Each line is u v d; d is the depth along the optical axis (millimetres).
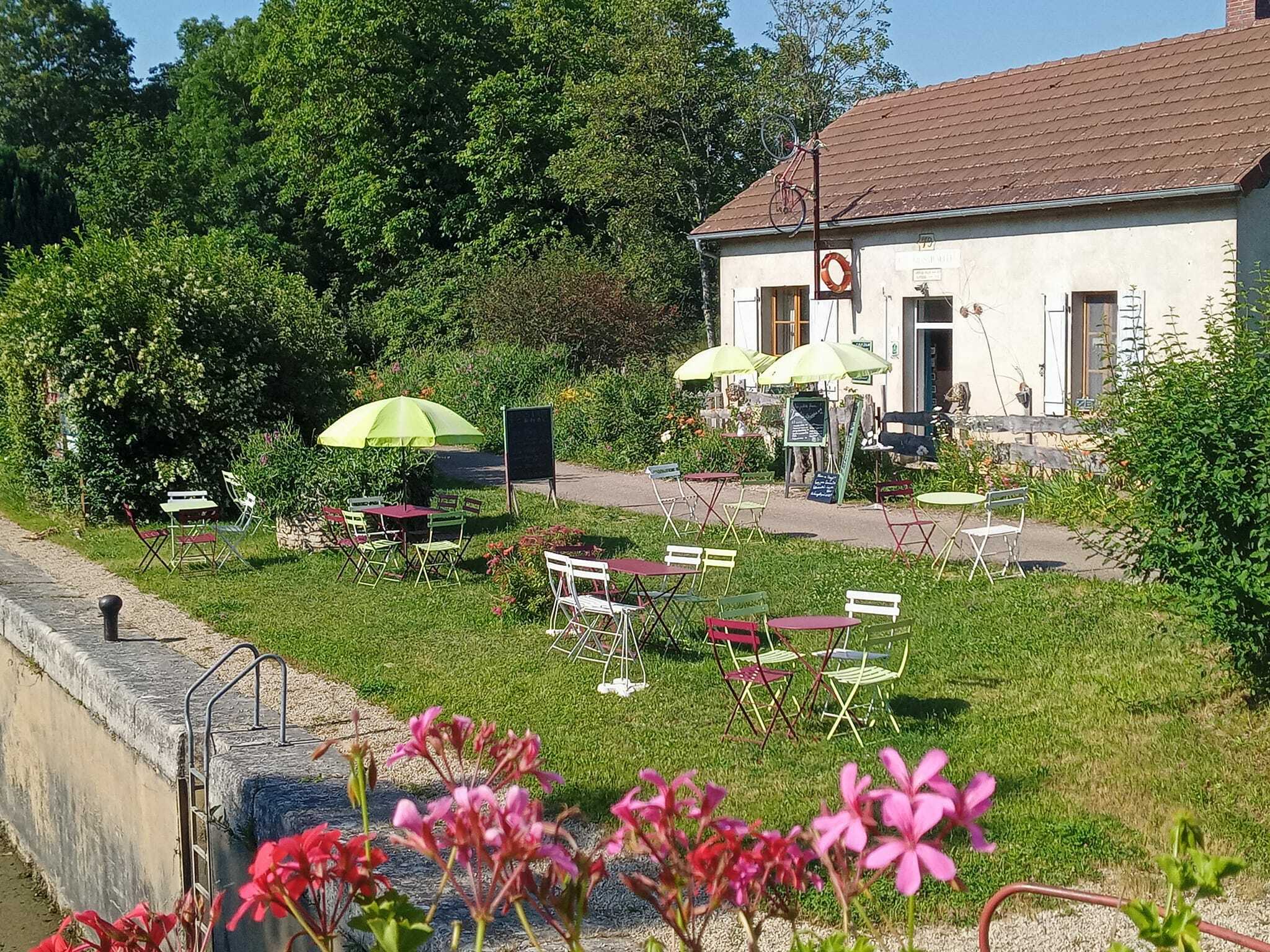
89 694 10891
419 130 43031
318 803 7430
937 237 19297
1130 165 17141
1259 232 15977
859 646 9469
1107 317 17562
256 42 52031
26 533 18484
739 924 5859
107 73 61375
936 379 20359
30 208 39594
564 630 11117
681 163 35781
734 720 8969
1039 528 15117
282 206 45375
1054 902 6121
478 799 2461
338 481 16078
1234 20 19938
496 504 18578
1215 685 8812
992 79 22562
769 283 22469
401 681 10281
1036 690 9250
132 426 18969
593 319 32375
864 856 2322
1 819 14195
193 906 3598
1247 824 6887
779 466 20203
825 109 37562
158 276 19078
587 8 42562
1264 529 7559
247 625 12359
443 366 31547
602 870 2525
